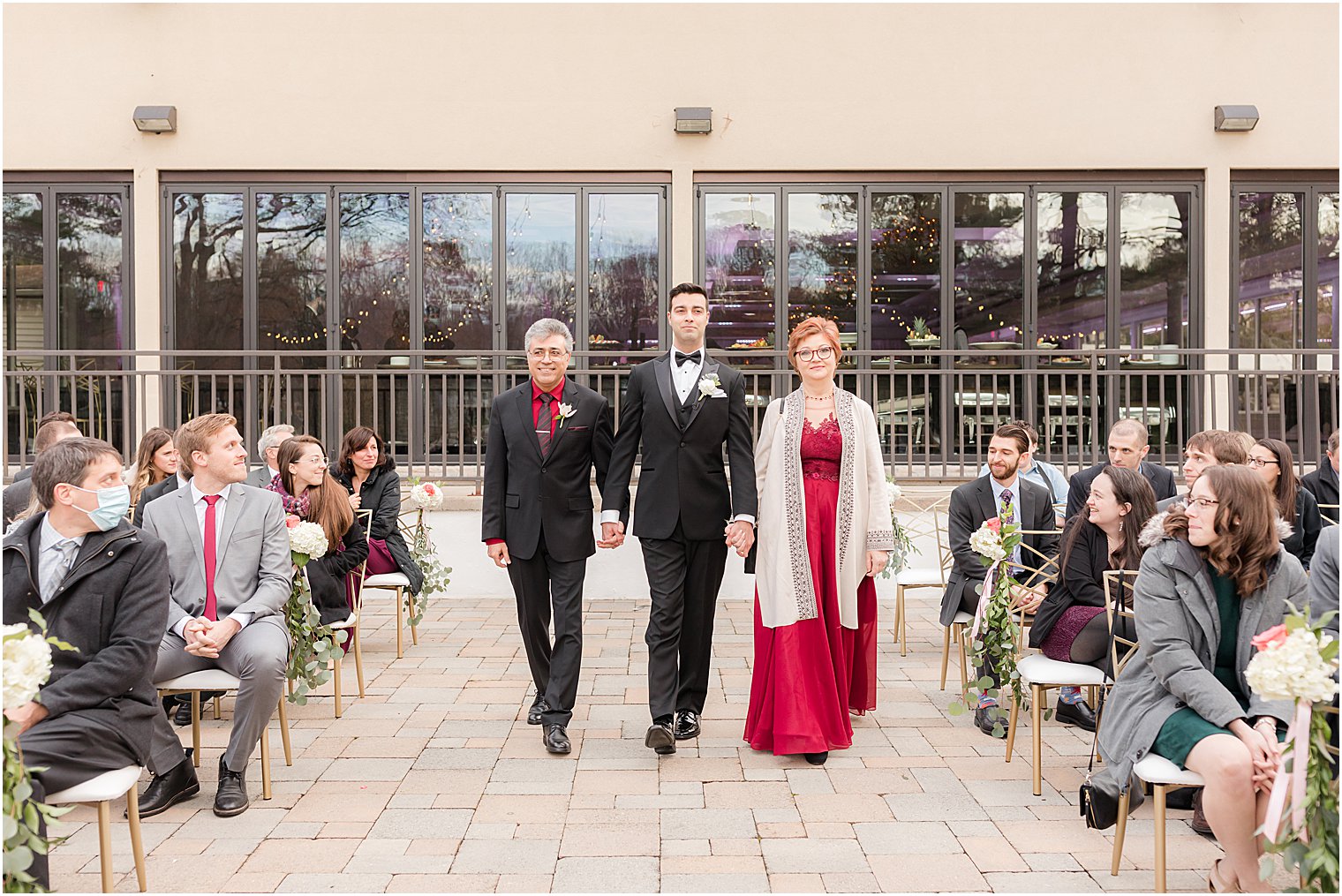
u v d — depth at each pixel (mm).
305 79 9062
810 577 3975
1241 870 2629
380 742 4184
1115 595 3635
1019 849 3088
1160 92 9039
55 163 8984
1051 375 9125
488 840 3162
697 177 9156
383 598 7836
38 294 9078
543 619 4371
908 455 7895
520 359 9172
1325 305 9141
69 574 2955
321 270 9156
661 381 4121
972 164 9055
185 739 4219
